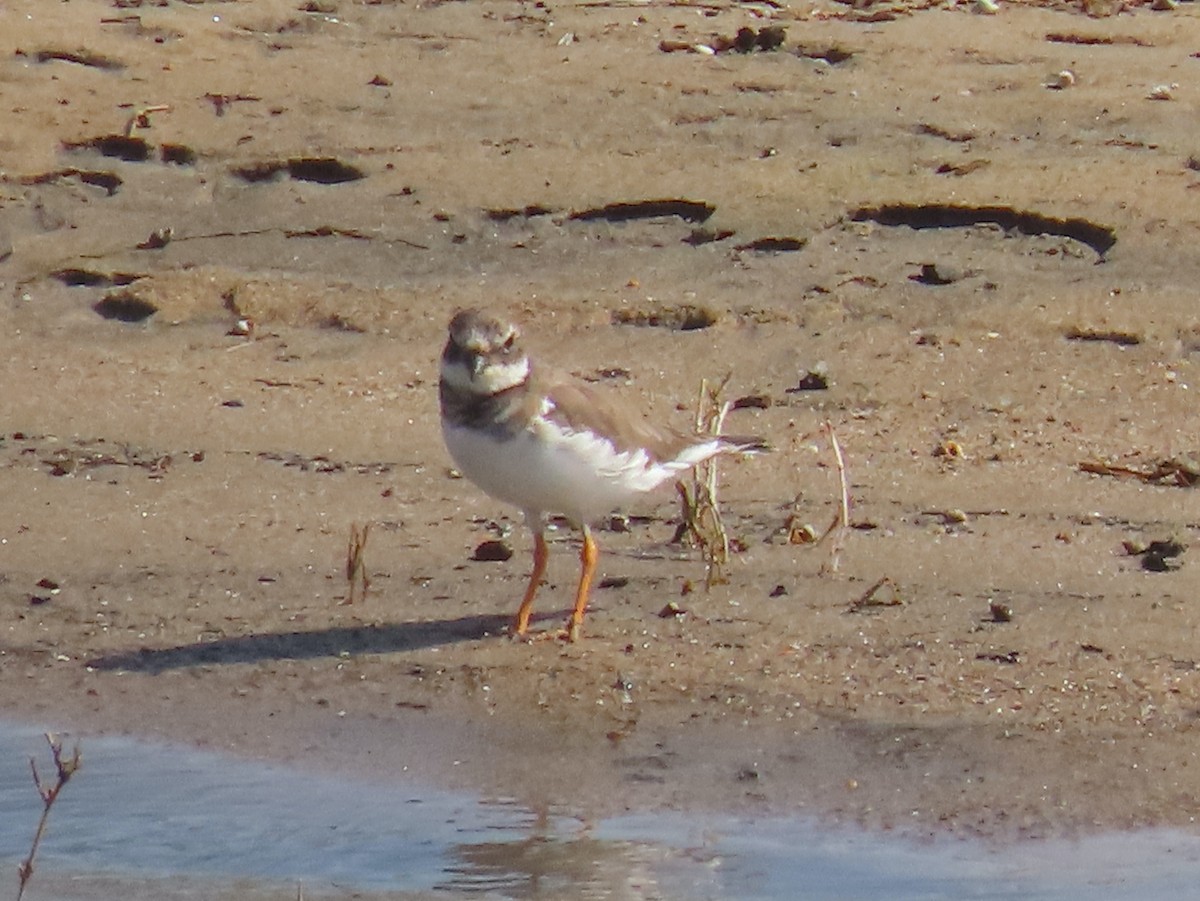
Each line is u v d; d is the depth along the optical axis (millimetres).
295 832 8766
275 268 15383
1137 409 13273
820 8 19422
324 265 15414
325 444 13047
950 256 15008
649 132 16781
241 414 13484
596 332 14438
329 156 16578
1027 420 13156
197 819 8914
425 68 18047
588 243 15484
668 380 13773
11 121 16938
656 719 9656
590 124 16938
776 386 13688
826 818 8680
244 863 8500
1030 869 8133
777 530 11648
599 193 15922
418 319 14750
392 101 17406
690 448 10867
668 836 8555
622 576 11172
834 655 10172
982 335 14148
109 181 16469
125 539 11766
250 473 12609
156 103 17328
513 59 18172
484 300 14844
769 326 14359
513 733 9602
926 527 11664
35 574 11375
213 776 9336
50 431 13195
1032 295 14508
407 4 19500
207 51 18234
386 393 13844
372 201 16047
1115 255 14844
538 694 9930
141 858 8547
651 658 10227
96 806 9070
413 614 10828
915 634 10344
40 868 8492
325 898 8070
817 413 13312
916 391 13547
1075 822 8578
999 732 9359
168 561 11500
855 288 14719
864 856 8305
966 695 9719
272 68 18016
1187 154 16047
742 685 9914
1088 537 11508
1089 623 10398
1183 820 8562
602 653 10289
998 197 15438
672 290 14820
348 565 11023
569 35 18719
